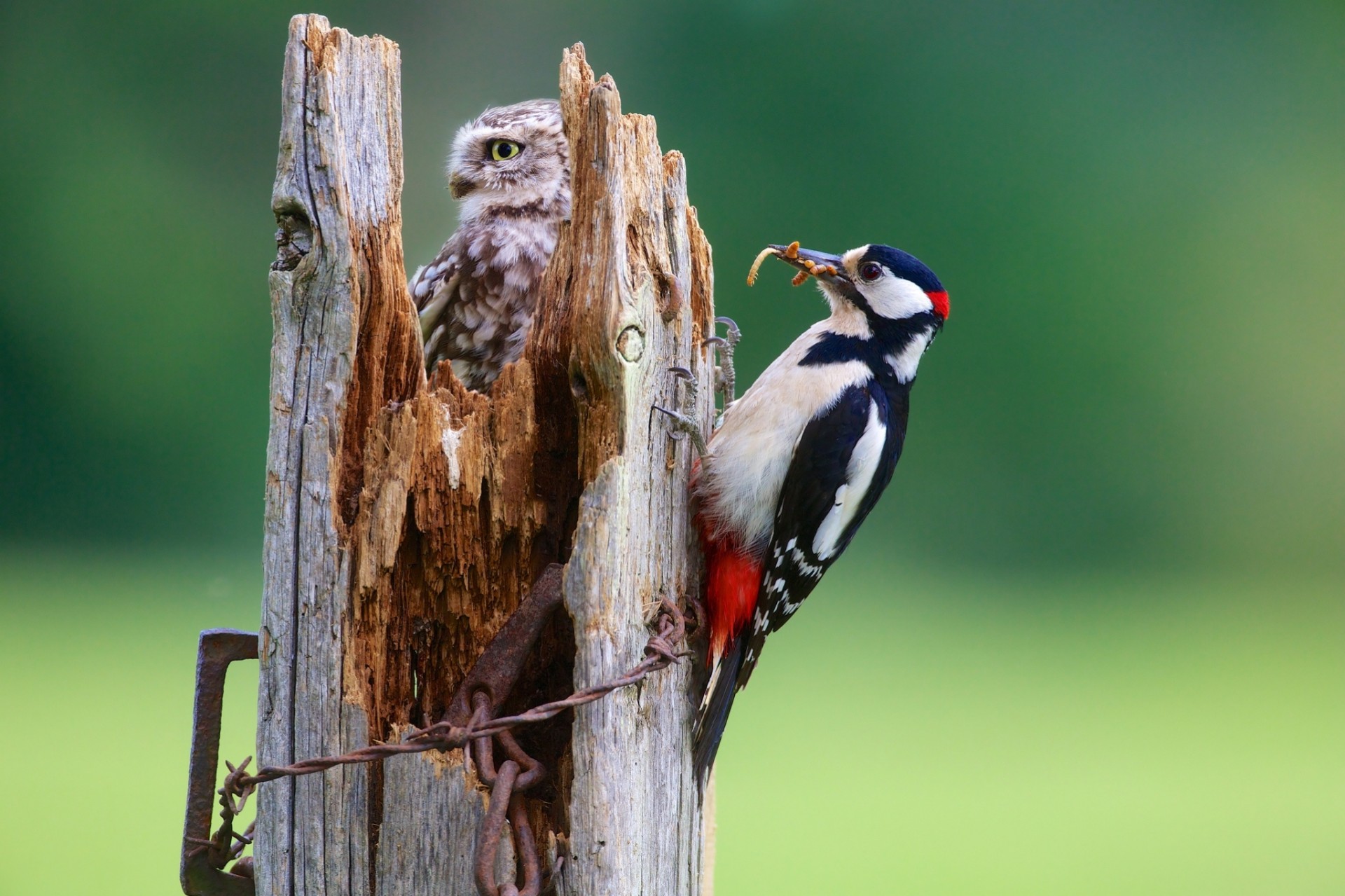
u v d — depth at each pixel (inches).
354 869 182.4
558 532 196.1
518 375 189.6
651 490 195.9
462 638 193.8
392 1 1016.2
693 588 234.8
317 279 179.8
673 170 204.7
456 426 189.6
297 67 177.9
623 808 183.9
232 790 180.9
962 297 1122.0
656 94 1080.2
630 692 185.6
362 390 185.6
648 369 188.5
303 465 181.5
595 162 184.5
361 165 182.7
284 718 182.9
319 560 181.3
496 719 179.8
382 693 185.3
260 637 184.5
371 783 183.6
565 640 197.5
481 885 172.6
